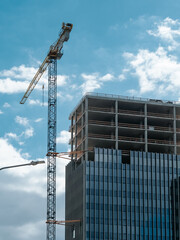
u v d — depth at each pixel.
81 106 190.62
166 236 174.00
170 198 178.25
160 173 180.38
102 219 171.00
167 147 190.50
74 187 183.00
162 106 191.25
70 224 183.00
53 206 196.75
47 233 194.50
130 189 176.25
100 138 180.12
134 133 188.38
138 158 180.25
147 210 175.38
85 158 179.38
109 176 176.00
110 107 190.12
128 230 171.88
